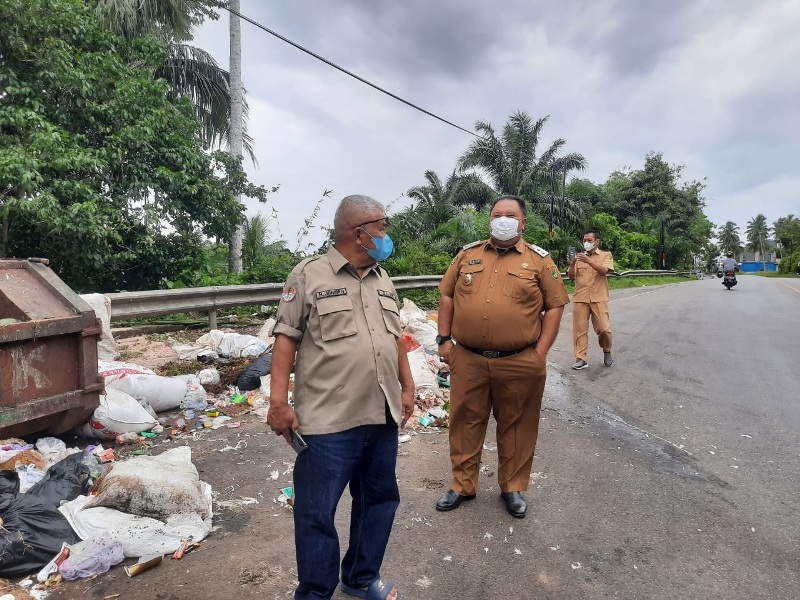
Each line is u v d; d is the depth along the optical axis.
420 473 3.96
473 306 3.28
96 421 4.19
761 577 2.78
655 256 44.59
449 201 26.66
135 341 7.24
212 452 4.21
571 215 29.64
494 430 4.94
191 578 2.64
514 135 29.69
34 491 2.99
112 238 9.57
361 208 2.24
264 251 15.64
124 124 10.09
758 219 118.50
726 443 4.70
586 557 2.94
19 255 9.04
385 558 2.88
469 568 2.81
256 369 5.82
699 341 9.62
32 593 2.49
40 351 3.73
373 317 2.27
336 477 2.18
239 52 14.19
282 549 2.91
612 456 4.37
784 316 13.34
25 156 7.84
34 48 8.91
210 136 16.67
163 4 12.84
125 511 2.94
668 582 2.73
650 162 47.31
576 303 7.42
